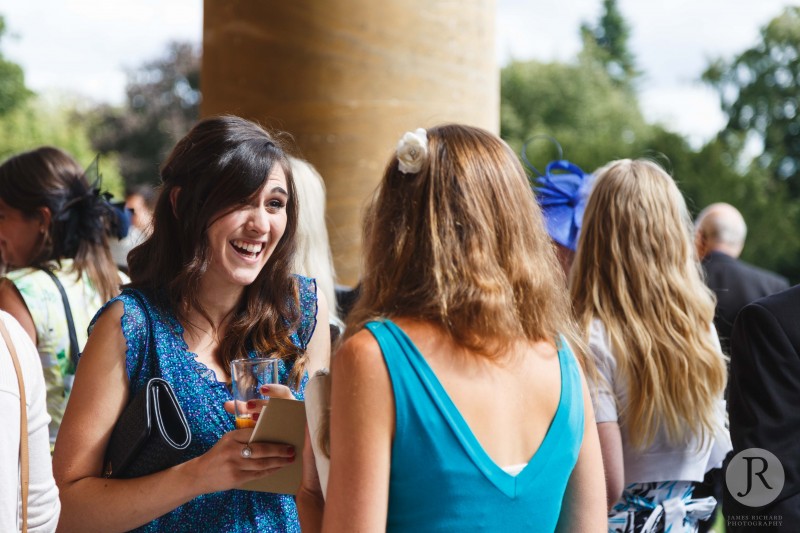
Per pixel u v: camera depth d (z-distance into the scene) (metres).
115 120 41.81
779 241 26.14
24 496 1.66
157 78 42.88
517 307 1.70
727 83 33.06
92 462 2.08
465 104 3.95
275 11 3.80
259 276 2.27
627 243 2.61
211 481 1.91
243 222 2.14
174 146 2.23
